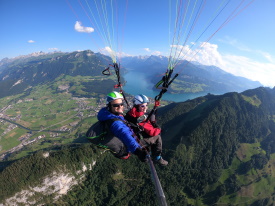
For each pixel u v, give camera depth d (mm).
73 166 76438
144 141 5070
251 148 127688
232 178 103188
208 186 94812
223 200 90938
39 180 69188
